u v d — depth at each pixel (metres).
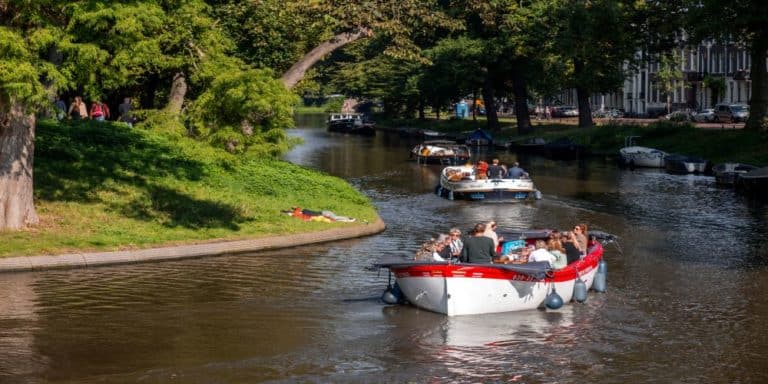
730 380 16.16
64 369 16.53
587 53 65.06
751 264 26.27
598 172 56.69
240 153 26.42
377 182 51.06
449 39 82.31
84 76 24.42
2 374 16.22
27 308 20.48
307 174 39.31
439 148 63.88
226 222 29.34
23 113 25.59
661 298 22.11
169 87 50.22
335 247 28.55
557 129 84.38
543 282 20.72
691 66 106.62
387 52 46.66
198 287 22.77
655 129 67.38
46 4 23.48
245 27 49.12
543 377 16.28
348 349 17.86
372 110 165.50
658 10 60.66
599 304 21.55
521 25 77.75
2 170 25.64
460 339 18.53
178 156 36.56
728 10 52.75
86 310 20.41
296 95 26.36
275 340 18.41
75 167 32.28
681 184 48.91
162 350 17.67
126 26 23.30
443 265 19.84
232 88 25.09
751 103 58.66
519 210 38.59
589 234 25.02
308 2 45.19
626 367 16.84
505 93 99.50
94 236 26.19
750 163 52.66
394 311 20.69
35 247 24.69
